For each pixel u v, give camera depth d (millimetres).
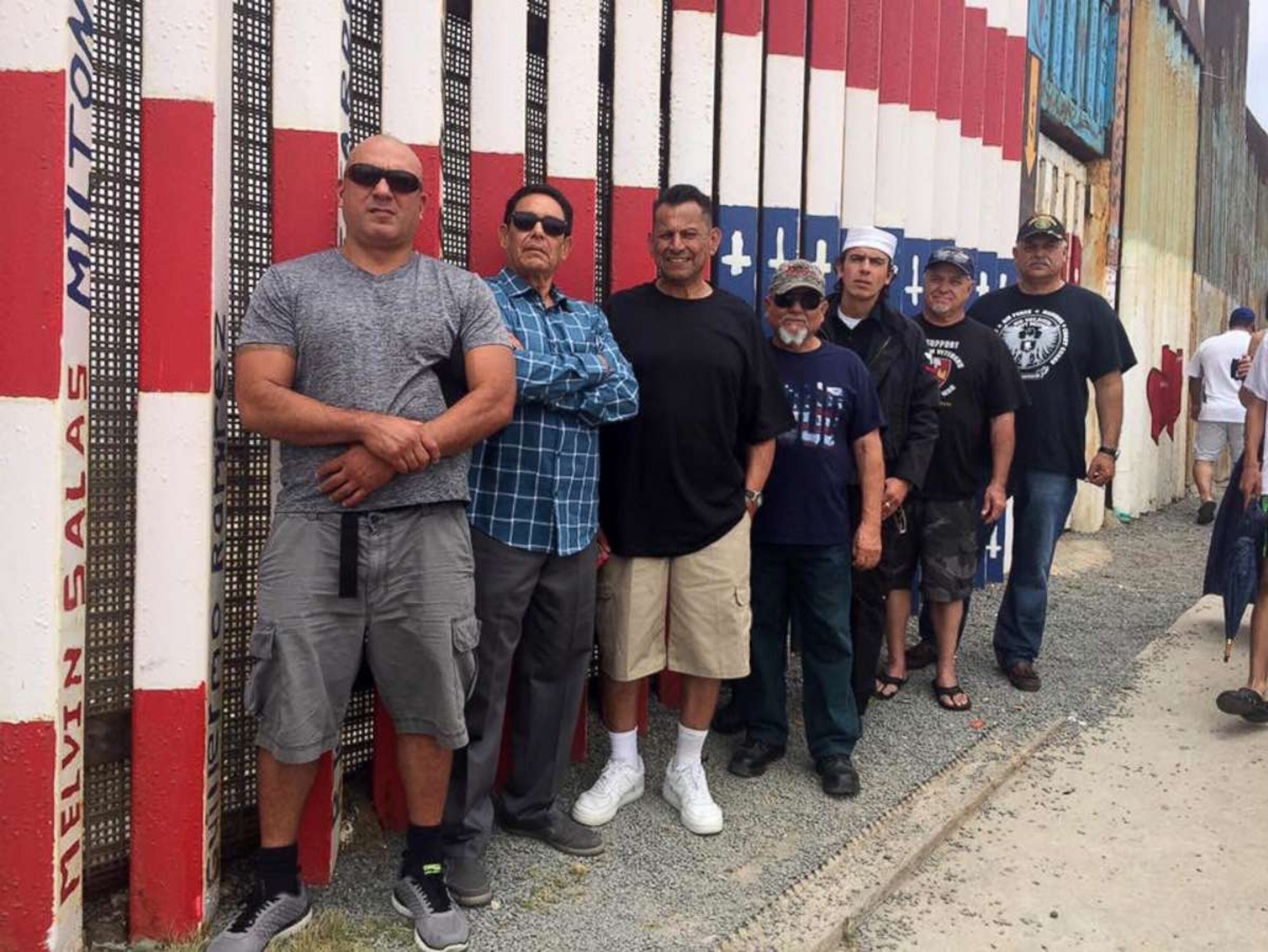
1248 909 2951
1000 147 5949
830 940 2715
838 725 3490
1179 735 4074
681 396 3051
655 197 3746
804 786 3535
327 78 2754
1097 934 2830
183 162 2488
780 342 3482
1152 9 8586
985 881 3074
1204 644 5098
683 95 3873
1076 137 7527
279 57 2725
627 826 3230
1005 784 3678
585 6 3422
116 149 2551
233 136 2766
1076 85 7441
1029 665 4512
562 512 2855
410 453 2420
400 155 2508
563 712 3031
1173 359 9836
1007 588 4605
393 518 2504
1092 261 8258
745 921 2760
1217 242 11891
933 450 3918
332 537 2494
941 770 3676
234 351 2791
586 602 2984
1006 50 6027
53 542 2328
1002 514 4223
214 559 2633
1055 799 3580
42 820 2369
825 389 3418
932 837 3221
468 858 2816
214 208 2525
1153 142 8820
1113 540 7805
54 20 2264
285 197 2756
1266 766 3807
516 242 2885
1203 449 8578
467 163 3346
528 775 3041
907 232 5219
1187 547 7602
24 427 2301
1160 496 9531
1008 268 6219
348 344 2471
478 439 2541
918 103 5168
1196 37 9977
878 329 3750
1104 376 4512
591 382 2834
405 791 2785
